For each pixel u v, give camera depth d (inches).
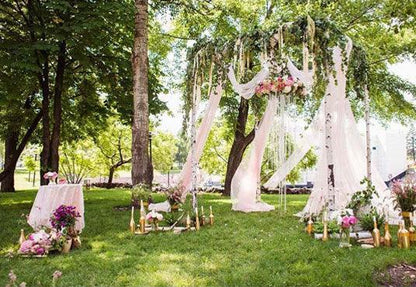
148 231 313.9
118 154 1272.1
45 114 550.9
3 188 872.9
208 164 1222.3
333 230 283.0
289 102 386.3
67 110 687.7
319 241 269.9
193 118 413.4
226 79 406.9
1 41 477.7
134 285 183.0
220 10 649.0
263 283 185.0
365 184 360.8
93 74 664.4
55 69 616.1
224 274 197.9
